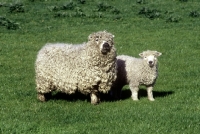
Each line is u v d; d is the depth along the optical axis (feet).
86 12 116.06
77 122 41.52
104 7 120.06
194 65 70.33
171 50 82.33
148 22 109.19
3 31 96.68
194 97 51.55
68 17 111.86
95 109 45.83
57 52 48.49
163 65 70.33
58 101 49.24
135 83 50.08
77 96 50.98
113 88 51.62
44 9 118.83
